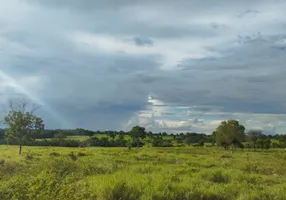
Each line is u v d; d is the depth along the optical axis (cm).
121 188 981
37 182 920
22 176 1154
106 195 945
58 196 802
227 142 6825
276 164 2345
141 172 1666
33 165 1719
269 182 1505
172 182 1180
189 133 10275
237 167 2186
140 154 3388
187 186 1108
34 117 4453
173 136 12006
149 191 989
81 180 1209
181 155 3559
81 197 834
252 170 2034
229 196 1091
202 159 3039
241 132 6812
